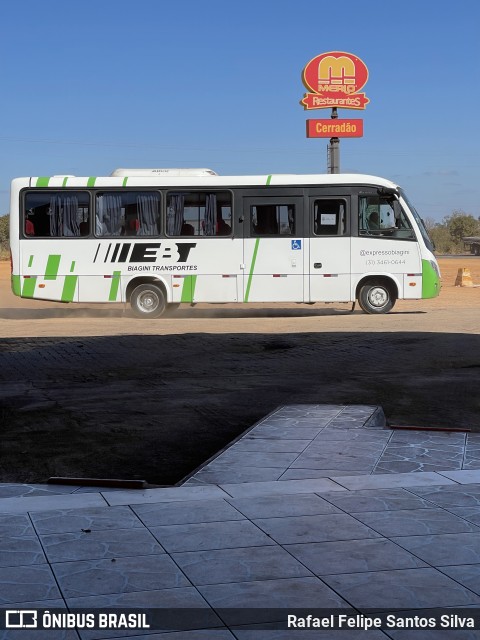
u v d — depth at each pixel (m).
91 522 6.30
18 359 16.45
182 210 24.22
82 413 11.24
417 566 5.34
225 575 5.22
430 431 9.53
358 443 8.87
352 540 5.84
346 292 24.25
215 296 24.23
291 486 7.26
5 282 43.56
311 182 24.19
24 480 8.08
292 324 22.23
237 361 16.11
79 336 19.83
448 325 21.27
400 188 24.34
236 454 8.45
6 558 5.54
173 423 10.60
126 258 24.22
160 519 6.36
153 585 5.07
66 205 24.23
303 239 24.17
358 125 36.22
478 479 7.45
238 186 24.16
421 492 7.03
